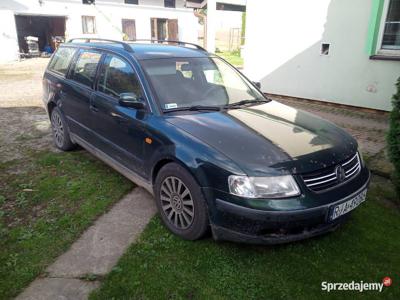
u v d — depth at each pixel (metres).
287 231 2.67
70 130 4.97
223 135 2.98
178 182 3.07
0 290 2.57
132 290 2.57
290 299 2.52
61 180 4.32
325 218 2.72
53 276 2.72
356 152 3.23
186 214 3.06
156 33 25.03
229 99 3.83
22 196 3.92
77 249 3.04
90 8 21.50
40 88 10.90
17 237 3.19
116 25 22.88
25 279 2.68
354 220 3.52
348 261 2.92
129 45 4.14
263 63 9.11
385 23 6.87
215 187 2.73
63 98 4.93
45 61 19.05
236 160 2.69
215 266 2.82
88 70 4.50
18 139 5.86
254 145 2.85
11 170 4.62
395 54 6.87
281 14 8.39
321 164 2.78
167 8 24.98
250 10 8.98
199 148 2.86
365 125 6.59
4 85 11.38
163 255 2.95
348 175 2.99
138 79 3.61
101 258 2.92
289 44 8.45
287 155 2.76
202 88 3.81
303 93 8.50
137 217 3.53
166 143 3.11
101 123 4.10
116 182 4.28
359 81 7.44
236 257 2.93
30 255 2.95
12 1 18.50
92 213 3.58
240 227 2.67
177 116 3.32
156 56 3.89
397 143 3.62
